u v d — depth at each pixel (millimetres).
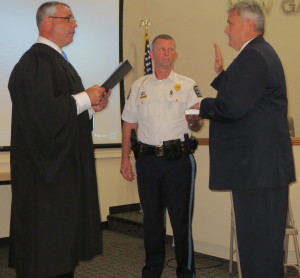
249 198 1716
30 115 1648
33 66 1707
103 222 4242
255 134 1690
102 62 4266
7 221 3643
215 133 1805
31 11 3715
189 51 4590
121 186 4453
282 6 4270
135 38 4676
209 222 3119
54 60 1757
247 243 1732
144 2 4742
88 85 4156
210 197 3104
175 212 2264
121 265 3008
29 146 1670
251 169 1685
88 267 2963
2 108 3531
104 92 1867
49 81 1686
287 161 1761
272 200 1714
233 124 1729
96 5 4219
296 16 4270
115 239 3793
